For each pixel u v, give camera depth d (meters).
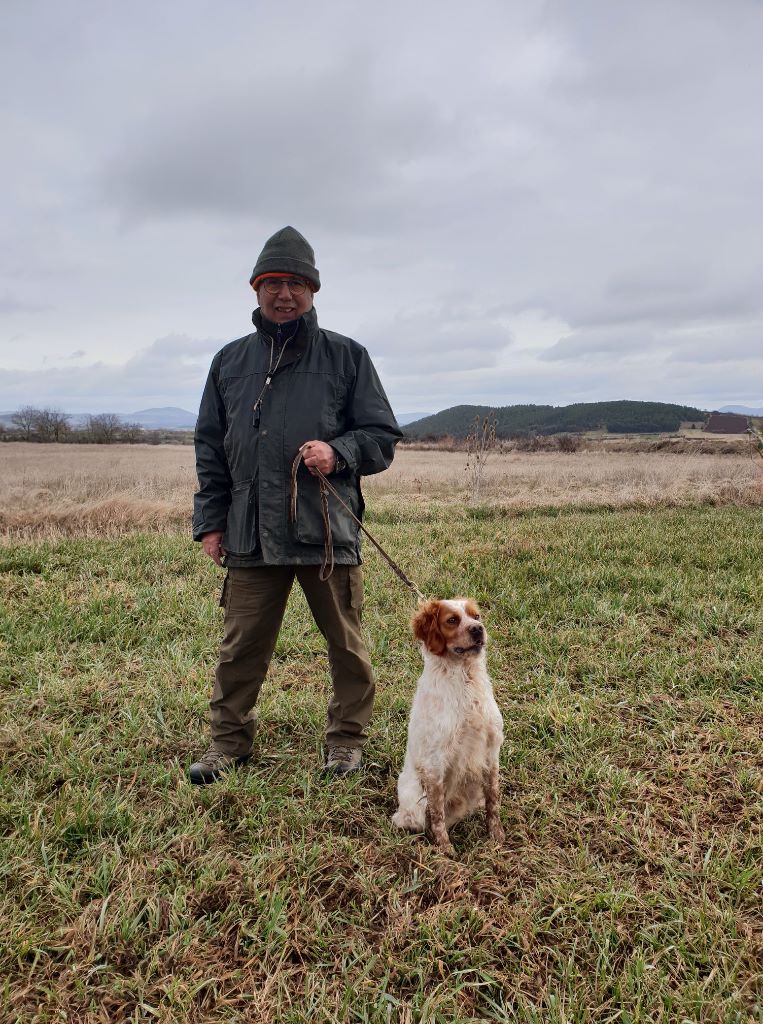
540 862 2.71
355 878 2.58
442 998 2.06
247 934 2.30
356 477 3.31
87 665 4.58
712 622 5.34
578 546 8.21
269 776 3.30
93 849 2.70
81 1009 2.06
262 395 3.10
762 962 2.21
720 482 15.58
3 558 7.36
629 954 2.28
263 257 3.04
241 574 3.20
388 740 3.68
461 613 2.84
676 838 2.82
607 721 3.90
